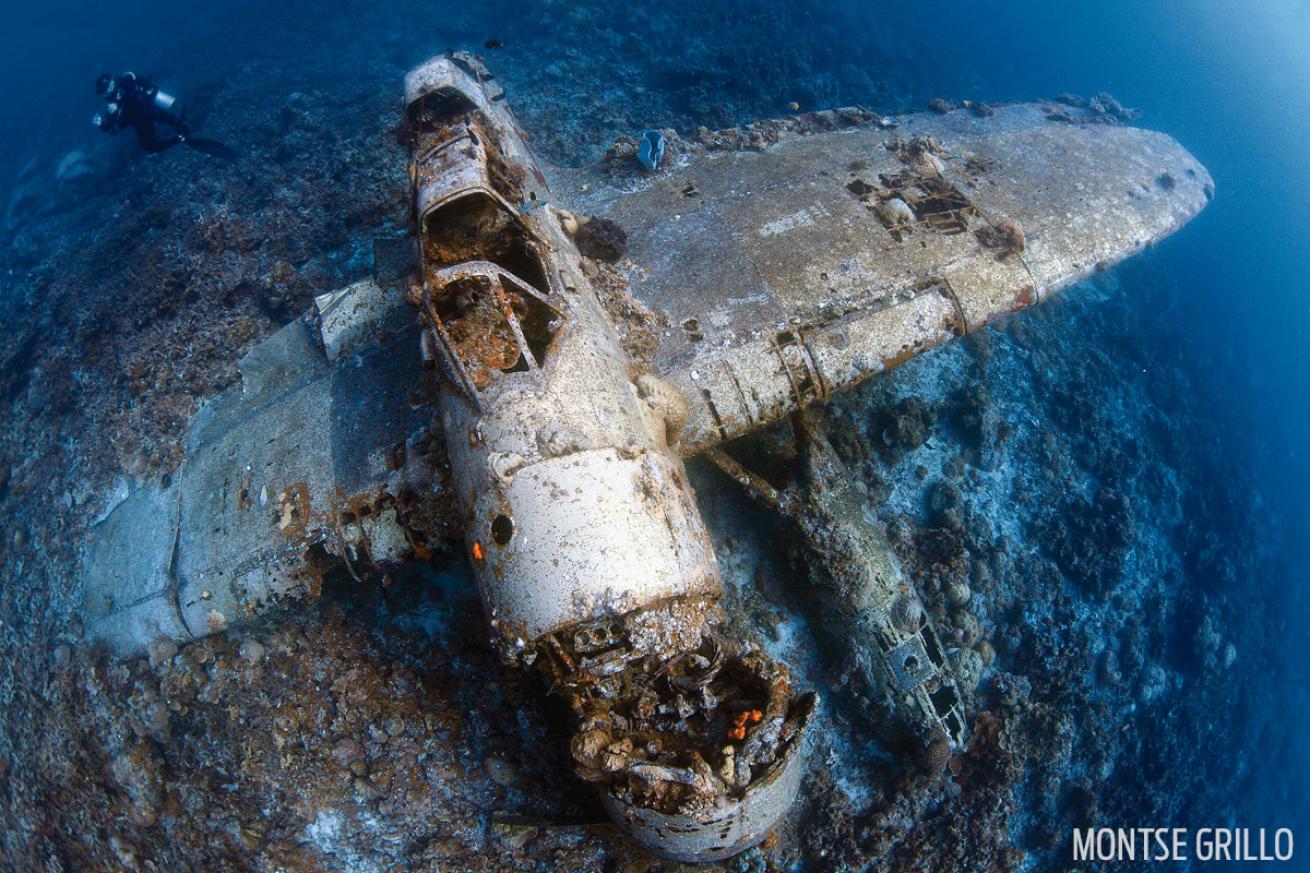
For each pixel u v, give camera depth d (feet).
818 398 27.78
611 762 17.02
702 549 17.80
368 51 65.72
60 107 79.46
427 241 22.49
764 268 29.66
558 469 16.29
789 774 18.04
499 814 25.89
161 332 37.35
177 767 27.02
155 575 27.20
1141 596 38.19
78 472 33.78
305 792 26.37
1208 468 43.96
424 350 20.61
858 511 28.89
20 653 30.78
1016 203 33.88
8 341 43.11
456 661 27.91
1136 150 37.96
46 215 56.75
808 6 70.03
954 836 28.99
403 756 26.81
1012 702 31.35
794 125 37.68
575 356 18.74
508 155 27.66
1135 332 48.19
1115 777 35.17
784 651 29.99
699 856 18.52
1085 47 77.61
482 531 16.66
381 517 24.48
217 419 30.60
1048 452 38.63
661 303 28.50
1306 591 47.16
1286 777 42.70
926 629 28.22
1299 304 57.16
